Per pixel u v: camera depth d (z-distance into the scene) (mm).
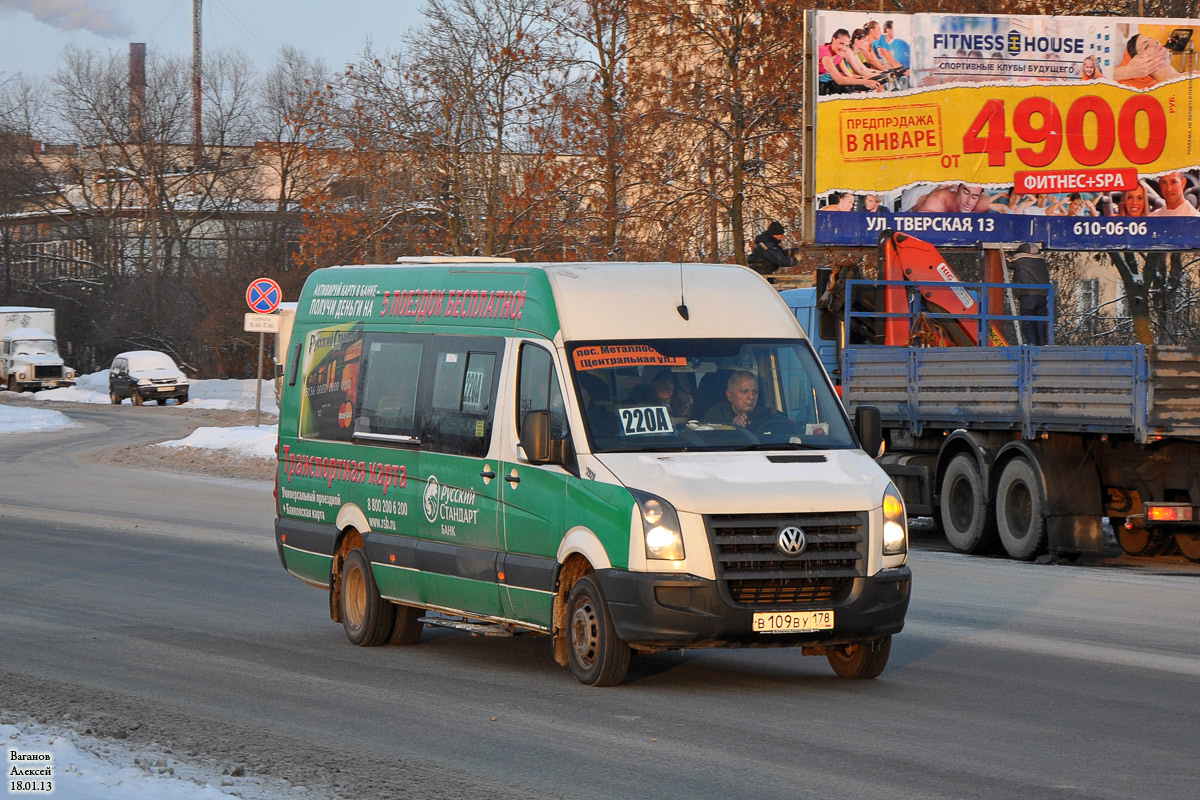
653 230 43062
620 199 44062
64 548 20922
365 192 46688
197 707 10672
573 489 11258
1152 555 20797
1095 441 19266
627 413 11469
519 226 43469
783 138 42312
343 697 11047
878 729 9797
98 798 7629
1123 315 44781
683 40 42469
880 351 22719
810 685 11391
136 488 30891
